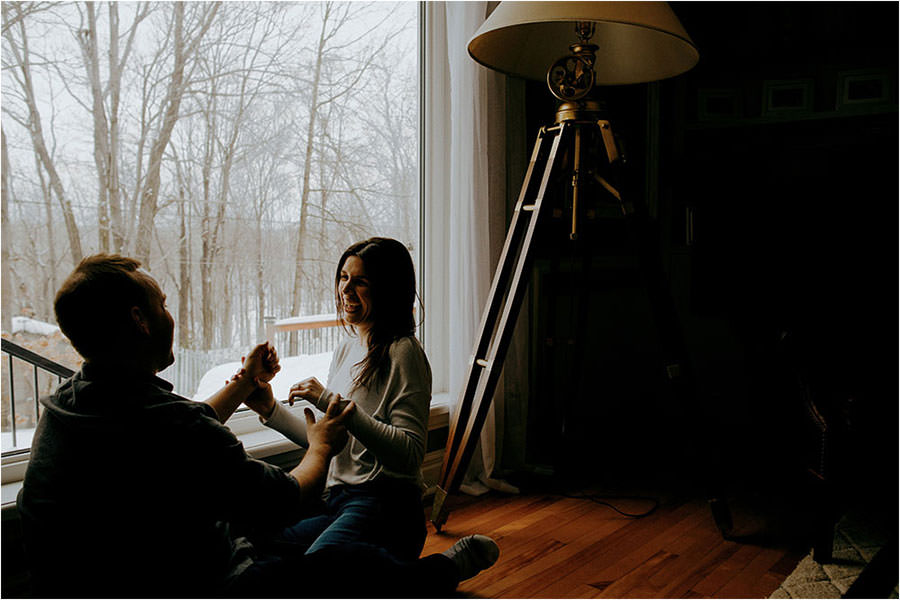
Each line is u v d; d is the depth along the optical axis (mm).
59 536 1022
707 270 2941
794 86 3014
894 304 2562
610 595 1731
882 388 2062
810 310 2670
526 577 1822
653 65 2074
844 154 2682
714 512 2080
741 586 1777
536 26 2100
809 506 2346
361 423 1372
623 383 3189
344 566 1280
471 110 2340
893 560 1672
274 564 1213
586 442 3039
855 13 2906
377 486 1487
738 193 2908
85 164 1862
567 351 2975
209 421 1102
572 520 2229
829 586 1766
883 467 2090
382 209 2453
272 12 2154
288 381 2258
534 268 2832
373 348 1558
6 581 1472
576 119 2033
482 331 2148
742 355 3102
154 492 1045
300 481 1208
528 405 2777
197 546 1107
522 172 2641
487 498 2434
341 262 1595
